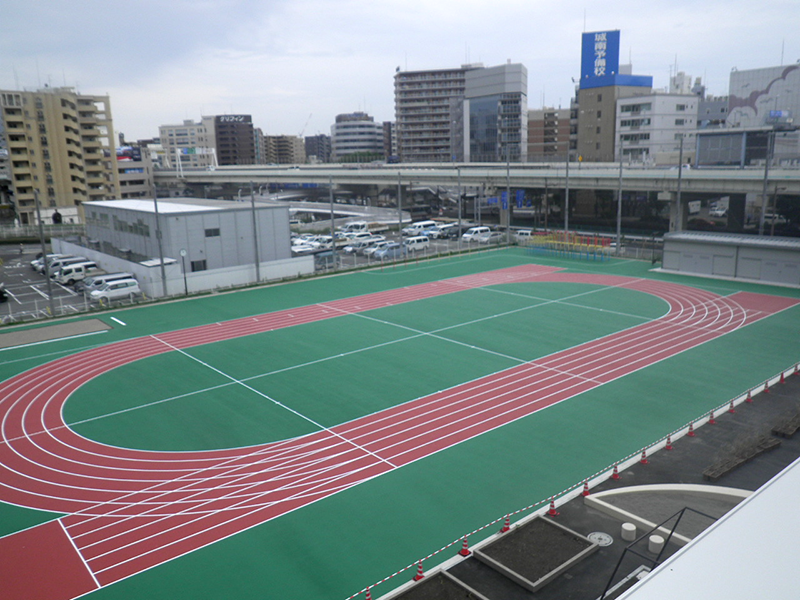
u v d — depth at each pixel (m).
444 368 33.09
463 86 191.38
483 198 132.50
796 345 35.53
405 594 14.82
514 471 22.00
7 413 28.52
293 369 33.50
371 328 41.31
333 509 19.88
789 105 134.25
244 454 23.88
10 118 121.25
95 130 133.62
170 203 71.44
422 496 20.50
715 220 98.69
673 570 7.86
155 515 19.81
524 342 37.41
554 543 16.94
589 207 116.94
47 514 20.00
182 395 30.12
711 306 44.94
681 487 19.88
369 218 114.25
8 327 44.19
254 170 147.50
